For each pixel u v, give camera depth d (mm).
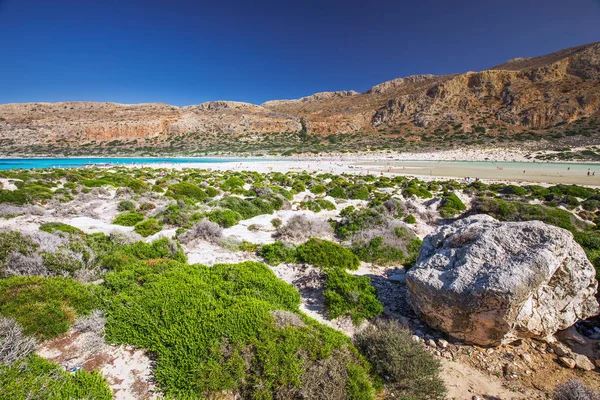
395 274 7898
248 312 4547
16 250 6426
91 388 3537
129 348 4484
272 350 3912
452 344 4910
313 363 3896
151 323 4574
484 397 3951
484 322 4531
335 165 64688
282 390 3604
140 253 7902
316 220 12242
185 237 9719
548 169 52062
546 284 4680
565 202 20469
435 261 5434
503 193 25703
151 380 3961
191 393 3658
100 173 37719
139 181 23750
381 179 36625
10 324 4133
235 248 9453
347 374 3836
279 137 123375
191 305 4824
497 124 104000
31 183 23984
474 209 14672
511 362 4543
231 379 3691
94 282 6457
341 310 5684
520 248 4789
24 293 4895
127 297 5086
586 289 4879
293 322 4594
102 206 16406
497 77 123750
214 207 14953
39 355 4129
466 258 4980
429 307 5047
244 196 21047
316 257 8297
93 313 4910
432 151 90312
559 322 4797
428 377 4043
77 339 4547
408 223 13891
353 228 11453
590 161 63750
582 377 4258
